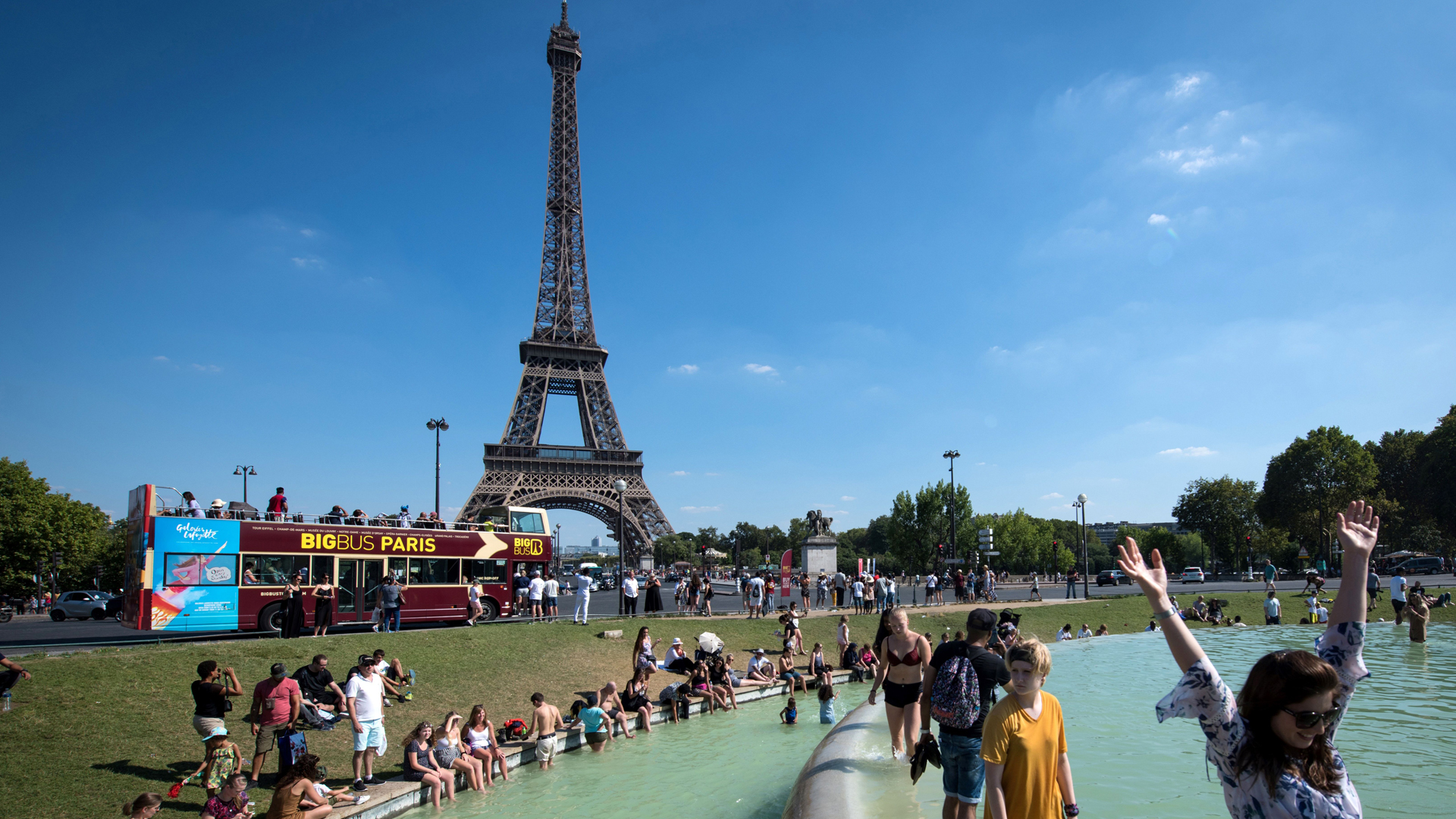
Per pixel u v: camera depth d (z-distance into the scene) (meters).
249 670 20.62
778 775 15.23
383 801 13.99
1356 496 89.75
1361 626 3.76
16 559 63.22
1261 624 42.81
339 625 30.92
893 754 10.60
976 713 7.46
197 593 25.25
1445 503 85.44
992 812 5.43
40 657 18.95
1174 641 3.94
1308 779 3.46
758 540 171.62
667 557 135.25
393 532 29.92
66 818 12.84
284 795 12.70
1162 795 9.70
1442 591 48.84
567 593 67.00
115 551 81.38
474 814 14.09
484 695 22.30
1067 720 15.14
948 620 39.47
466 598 31.33
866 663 29.03
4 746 14.55
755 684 25.28
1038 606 44.84
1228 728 3.62
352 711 15.00
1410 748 12.33
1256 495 115.19
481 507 77.56
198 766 15.34
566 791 15.15
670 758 17.33
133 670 18.98
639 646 24.25
